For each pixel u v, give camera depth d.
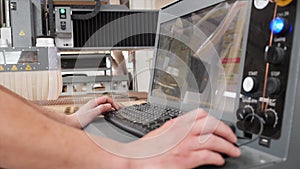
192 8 0.90
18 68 1.31
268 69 0.49
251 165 0.41
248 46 0.56
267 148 0.47
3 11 1.46
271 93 0.47
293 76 0.45
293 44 0.46
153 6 1.66
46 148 0.36
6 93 0.42
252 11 0.56
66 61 1.50
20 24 1.46
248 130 0.51
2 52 1.29
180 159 0.40
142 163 0.39
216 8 0.76
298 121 0.44
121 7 1.55
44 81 1.35
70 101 1.35
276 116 0.46
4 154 0.35
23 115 0.37
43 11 1.51
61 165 0.37
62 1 1.49
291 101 0.44
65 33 1.50
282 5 0.48
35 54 1.34
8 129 0.35
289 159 0.44
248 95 0.53
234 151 0.43
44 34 1.52
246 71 0.56
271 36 0.50
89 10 1.51
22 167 0.36
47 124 0.39
